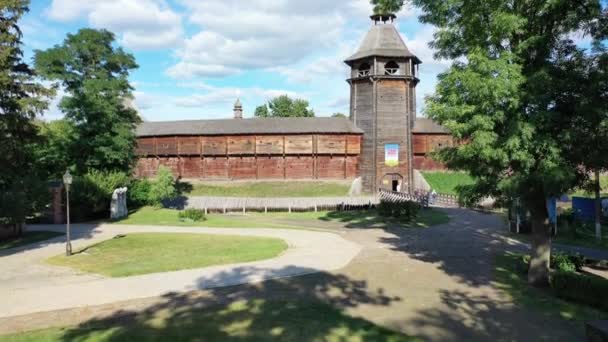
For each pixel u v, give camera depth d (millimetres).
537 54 13984
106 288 15055
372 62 54562
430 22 16203
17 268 18375
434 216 36219
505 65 12945
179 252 21938
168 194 46500
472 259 19844
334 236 27141
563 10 13398
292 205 45625
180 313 12289
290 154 57094
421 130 56344
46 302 13422
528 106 13281
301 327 11062
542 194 14711
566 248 21734
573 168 13438
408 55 53750
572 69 13344
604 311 12711
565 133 12547
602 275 16500
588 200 33031
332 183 55219
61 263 19344
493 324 11789
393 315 12445
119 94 42188
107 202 40500
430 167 57594
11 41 20328
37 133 23812
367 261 19516
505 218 33469
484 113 13555
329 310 12656
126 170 45281
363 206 43594
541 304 13422
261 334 10539
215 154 58594
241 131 57531
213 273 17281
